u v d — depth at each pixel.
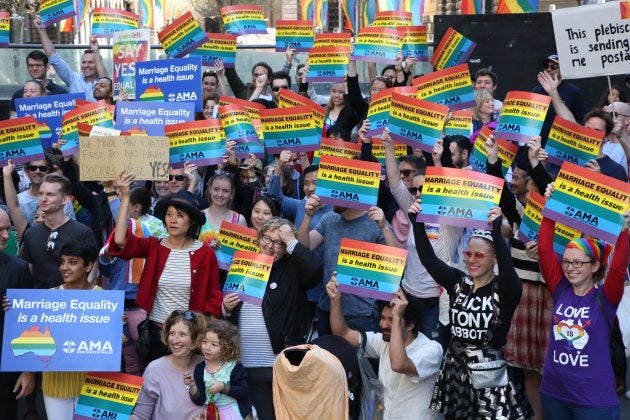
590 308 6.52
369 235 8.04
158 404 7.14
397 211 8.54
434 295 8.04
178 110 9.35
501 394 6.68
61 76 13.30
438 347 7.07
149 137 7.93
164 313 7.59
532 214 7.46
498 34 14.27
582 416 6.51
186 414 7.11
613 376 6.55
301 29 12.62
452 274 6.91
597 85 13.93
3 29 12.85
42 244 8.24
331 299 7.16
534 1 15.03
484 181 6.74
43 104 10.73
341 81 11.29
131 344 8.42
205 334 7.08
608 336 6.52
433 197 6.82
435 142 8.48
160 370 7.19
